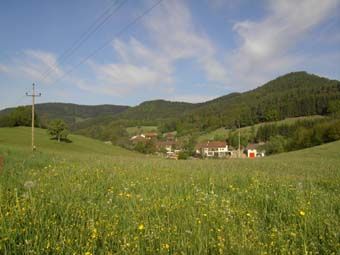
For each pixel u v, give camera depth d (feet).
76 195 24.52
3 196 21.36
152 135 543.39
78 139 314.55
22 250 13.74
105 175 36.96
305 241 15.52
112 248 14.64
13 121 341.41
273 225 18.49
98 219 18.21
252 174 44.39
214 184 32.65
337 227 17.13
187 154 393.91
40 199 21.15
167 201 22.33
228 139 441.68
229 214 19.52
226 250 14.32
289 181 36.81
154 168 50.24
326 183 36.50
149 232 16.02
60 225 16.37
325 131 299.38
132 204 22.25
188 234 16.06
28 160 54.13
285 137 374.63
